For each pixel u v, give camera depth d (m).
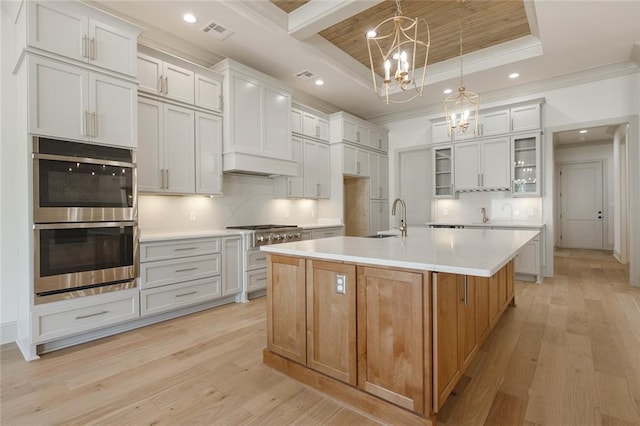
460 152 5.53
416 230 3.48
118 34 2.85
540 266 4.70
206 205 4.14
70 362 2.38
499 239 2.54
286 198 5.16
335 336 1.94
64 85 2.54
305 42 4.02
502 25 3.85
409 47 4.38
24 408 1.83
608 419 1.69
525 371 2.20
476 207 5.70
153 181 3.31
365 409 1.79
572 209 8.45
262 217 4.83
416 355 1.61
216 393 1.98
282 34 3.65
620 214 6.29
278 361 2.24
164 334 2.90
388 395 1.72
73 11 2.59
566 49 3.98
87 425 1.69
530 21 3.64
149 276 3.07
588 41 3.78
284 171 4.50
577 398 1.88
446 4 3.44
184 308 3.42
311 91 5.38
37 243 2.42
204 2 3.08
